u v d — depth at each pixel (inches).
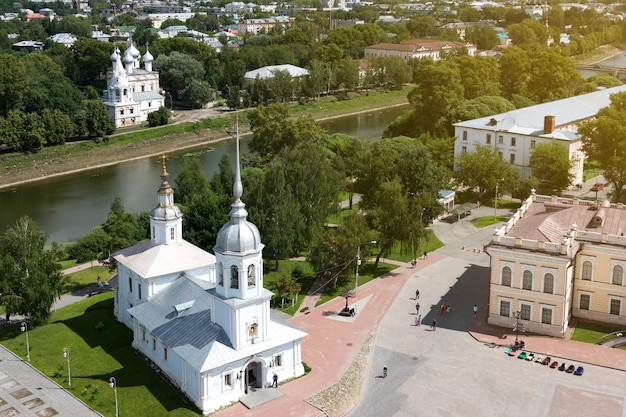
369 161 6038.4
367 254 4928.6
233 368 3393.2
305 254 5669.3
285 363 3612.2
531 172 7347.4
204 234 5270.7
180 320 3659.0
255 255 3353.8
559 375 3698.3
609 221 4463.6
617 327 4242.1
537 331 4188.0
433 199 5728.3
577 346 4010.8
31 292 4195.4
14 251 4338.1
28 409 3373.5
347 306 4475.9
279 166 5378.9
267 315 3476.9
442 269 5246.1
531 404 3430.1
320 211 5526.6
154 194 7839.6
